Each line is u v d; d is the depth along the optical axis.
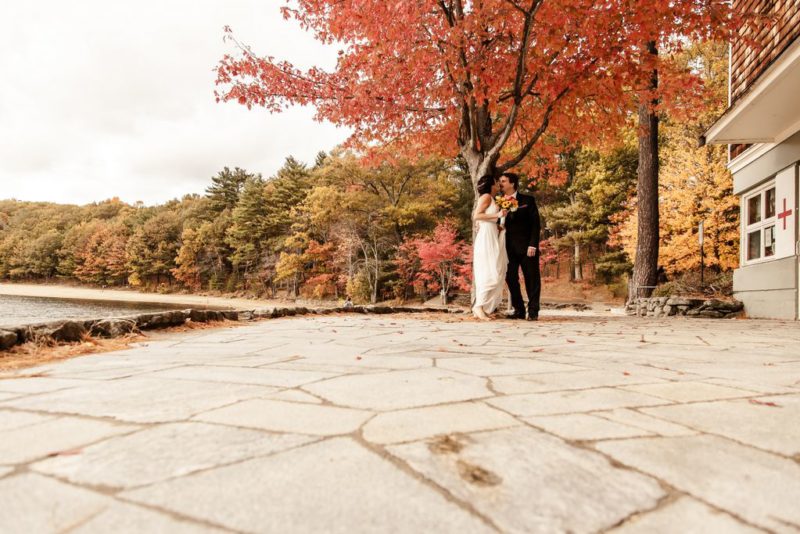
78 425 1.34
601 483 0.95
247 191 47.47
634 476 0.98
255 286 47.81
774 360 2.64
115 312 27.33
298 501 0.87
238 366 2.42
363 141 8.99
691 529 0.77
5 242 86.00
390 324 5.47
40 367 2.47
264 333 4.36
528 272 6.72
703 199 14.92
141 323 4.17
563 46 5.98
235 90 7.24
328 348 3.20
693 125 15.79
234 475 0.98
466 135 8.19
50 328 3.26
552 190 29.36
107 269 67.31
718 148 15.16
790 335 4.34
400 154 9.84
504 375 2.11
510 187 6.48
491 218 6.32
